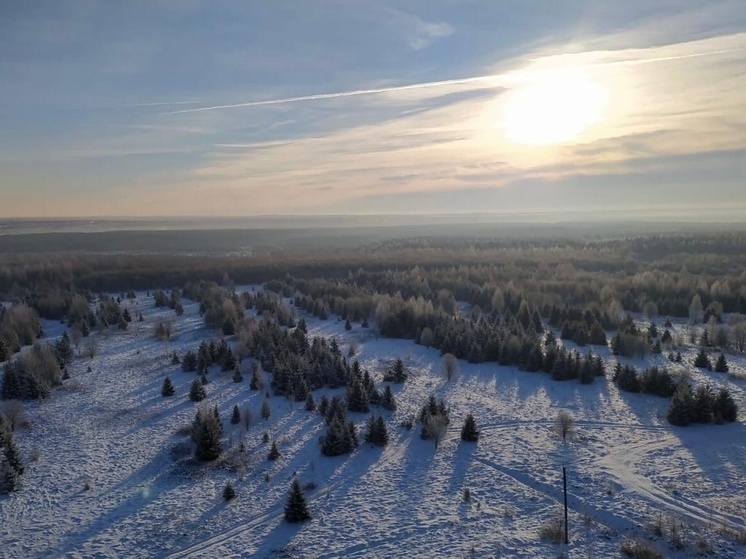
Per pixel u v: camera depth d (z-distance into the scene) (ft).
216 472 195.93
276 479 191.21
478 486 184.24
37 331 381.40
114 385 283.79
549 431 225.15
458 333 347.15
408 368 315.37
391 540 156.15
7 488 182.91
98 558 151.23
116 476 193.47
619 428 227.40
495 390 278.05
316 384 277.03
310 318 456.45
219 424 222.07
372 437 215.72
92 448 214.07
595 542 151.74
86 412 248.11
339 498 178.81
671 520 159.43
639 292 494.18
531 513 167.63
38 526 165.37
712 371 303.68
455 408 252.62
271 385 275.39
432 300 478.59
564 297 495.41
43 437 223.51
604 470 189.78
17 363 285.02
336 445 206.80
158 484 188.34
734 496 171.22
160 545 156.76
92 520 168.14
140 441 219.82
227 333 384.06
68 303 455.22
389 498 177.99
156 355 338.75
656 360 328.70
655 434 220.02
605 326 411.34
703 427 225.97
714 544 148.25
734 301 459.32
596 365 298.15
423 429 221.87
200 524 165.78
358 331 408.67
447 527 161.38
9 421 224.74
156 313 465.06
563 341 374.63
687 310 456.86
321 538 157.89
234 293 507.30
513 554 147.33
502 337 338.54
